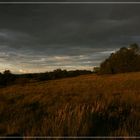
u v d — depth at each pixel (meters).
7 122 7.50
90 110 8.29
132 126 6.61
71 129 6.16
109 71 83.88
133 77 43.34
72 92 18.75
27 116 8.16
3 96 17.05
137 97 13.61
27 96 16.12
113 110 9.55
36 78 62.94
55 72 81.44
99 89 21.56
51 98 14.25
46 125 6.60
